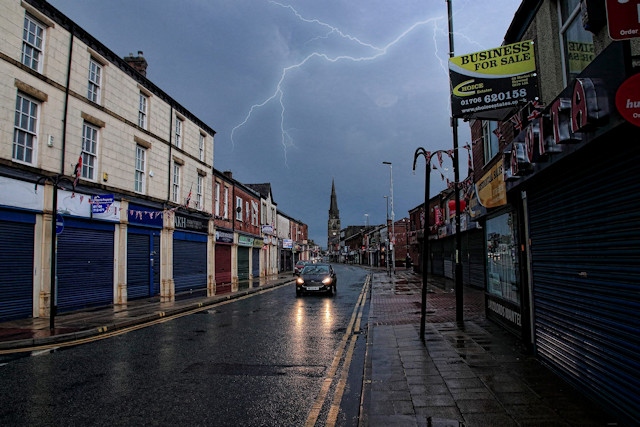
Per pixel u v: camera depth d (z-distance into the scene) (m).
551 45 6.71
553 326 5.95
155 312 12.98
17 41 11.41
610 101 3.68
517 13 7.98
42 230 12.26
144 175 18.06
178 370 6.62
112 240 15.85
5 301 11.09
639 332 3.87
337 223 154.62
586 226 4.91
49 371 6.56
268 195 41.53
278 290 23.36
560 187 5.64
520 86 7.60
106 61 15.34
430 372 6.04
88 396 5.36
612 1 3.33
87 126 14.54
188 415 4.73
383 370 6.22
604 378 4.50
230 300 17.91
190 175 22.31
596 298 4.68
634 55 3.73
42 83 12.30
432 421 4.25
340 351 8.02
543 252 6.36
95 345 8.58
